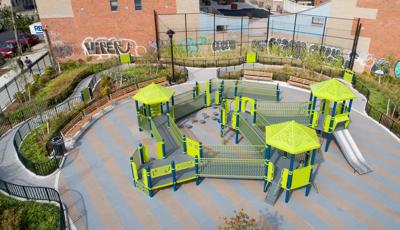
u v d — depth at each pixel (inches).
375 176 592.4
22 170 628.4
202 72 1140.5
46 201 542.3
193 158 609.3
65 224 492.4
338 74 1059.9
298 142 485.4
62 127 754.2
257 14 2112.5
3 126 788.6
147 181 530.6
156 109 751.7
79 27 1284.4
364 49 1126.4
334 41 1189.1
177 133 649.0
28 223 494.9
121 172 612.7
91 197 551.2
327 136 655.1
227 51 1369.3
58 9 1248.8
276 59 1235.2
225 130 749.9
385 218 499.2
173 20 1293.1
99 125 781.9
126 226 491.5
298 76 1040.2
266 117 708.7
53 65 1290.6
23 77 1093.8
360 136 722.8
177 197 546.3
